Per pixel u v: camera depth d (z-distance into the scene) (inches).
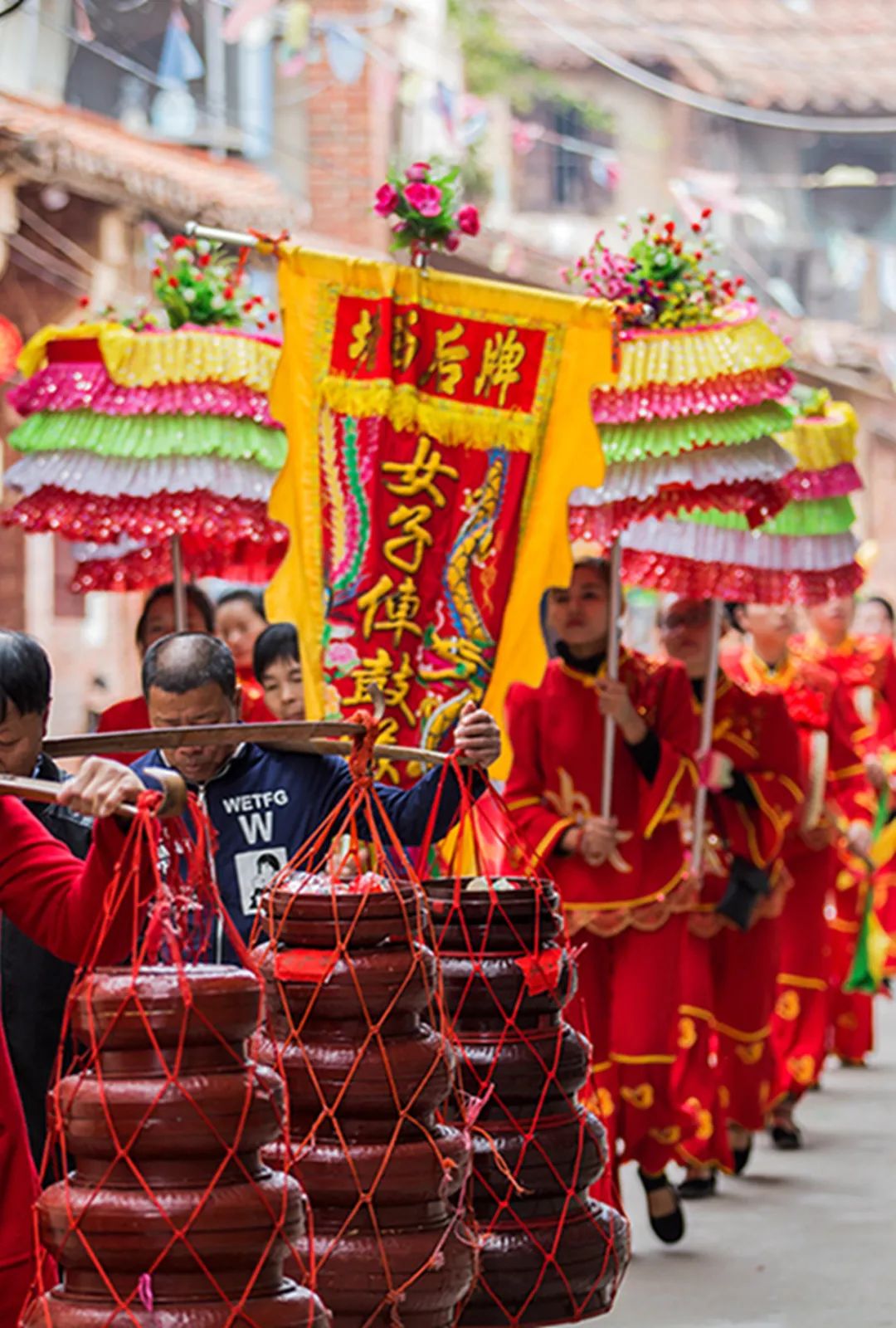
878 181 1402.6
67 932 225.6
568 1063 271.4
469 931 269.1
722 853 480.1
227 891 296.2
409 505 350.9
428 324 351.3
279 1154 237.3
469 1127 253.4
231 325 451.5
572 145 1424.7
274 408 350.6
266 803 299.1
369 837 302.5
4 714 234.2
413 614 351.9
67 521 417.4
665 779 427.8
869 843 630.5
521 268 996.6
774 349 393.1
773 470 398.3
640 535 469.1
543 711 433.4
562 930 278.2
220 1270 202.4
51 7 950.4
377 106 1058.7
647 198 1453.0
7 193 790.5
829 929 645.3
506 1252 261.6
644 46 1446.9
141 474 403.9
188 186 857.5
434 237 358.9
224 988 204.8
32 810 290.7
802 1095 542.6
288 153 1040.8
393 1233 237.3
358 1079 237.9
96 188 813.9
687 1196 478.0
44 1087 282.5
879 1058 681.6
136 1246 200.8
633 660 446.3
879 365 1332.4
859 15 1515.7
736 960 493.0
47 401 409.1
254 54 1042.7
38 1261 220.8
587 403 355.3
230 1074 204.8
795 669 568.7
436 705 352.5
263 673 418.9
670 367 392.8
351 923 240.8
